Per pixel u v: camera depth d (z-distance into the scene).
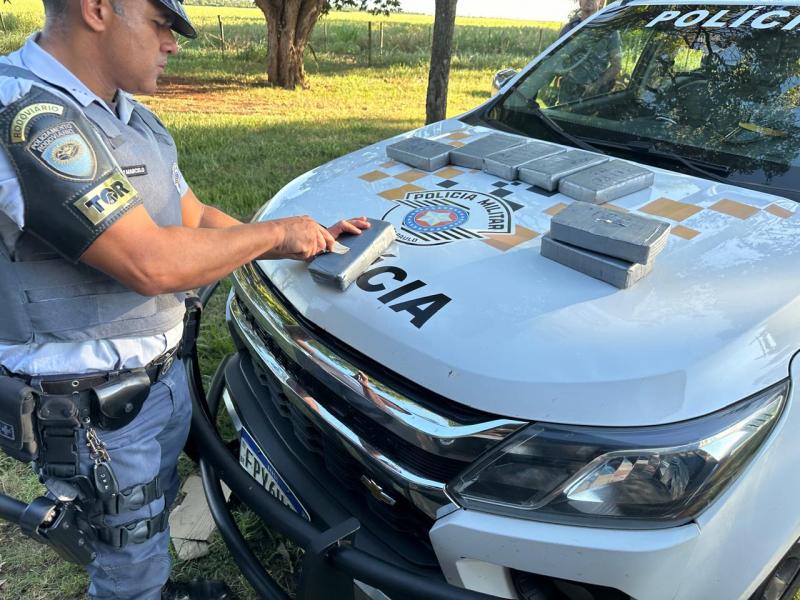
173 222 1.55
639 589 1.39
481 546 1.43
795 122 2.33
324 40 18.34
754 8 2.70
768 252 1.75
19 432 1.44
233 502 2.42
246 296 1.97
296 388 1.76
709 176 2.26
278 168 6.22
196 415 1.97
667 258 1.75
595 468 1.37
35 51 1.34
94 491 1.57
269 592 1.71
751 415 1.44
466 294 1.66
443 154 2.42
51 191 1.25
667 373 1.41
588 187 2.04
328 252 1.79
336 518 1.71
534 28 22.52
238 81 12.51
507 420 1.41
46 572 2.25
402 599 1.52
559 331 1.51
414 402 1.51
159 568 1.81
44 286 1.40
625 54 2.86
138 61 1.38
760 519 1.52
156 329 1.58
